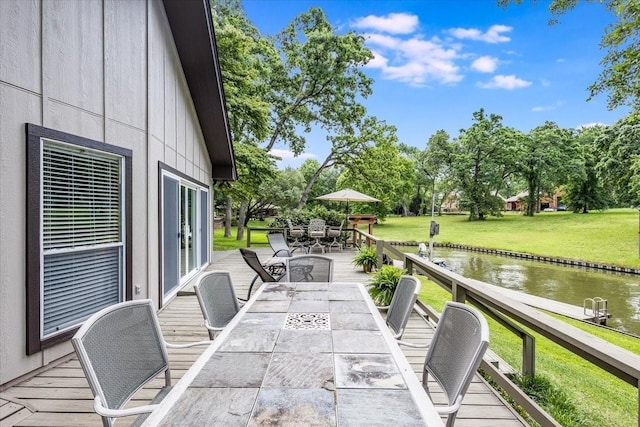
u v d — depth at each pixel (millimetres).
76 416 2465
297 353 1837
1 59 2916
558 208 52438
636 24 8234
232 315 3072
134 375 1847
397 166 19250
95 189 3982
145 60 4918
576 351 1745
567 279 14547
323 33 16344
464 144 36781
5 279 2943
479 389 2881
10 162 2992
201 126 8539
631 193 19844
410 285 2766
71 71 3609
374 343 1980
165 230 5664
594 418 3209
